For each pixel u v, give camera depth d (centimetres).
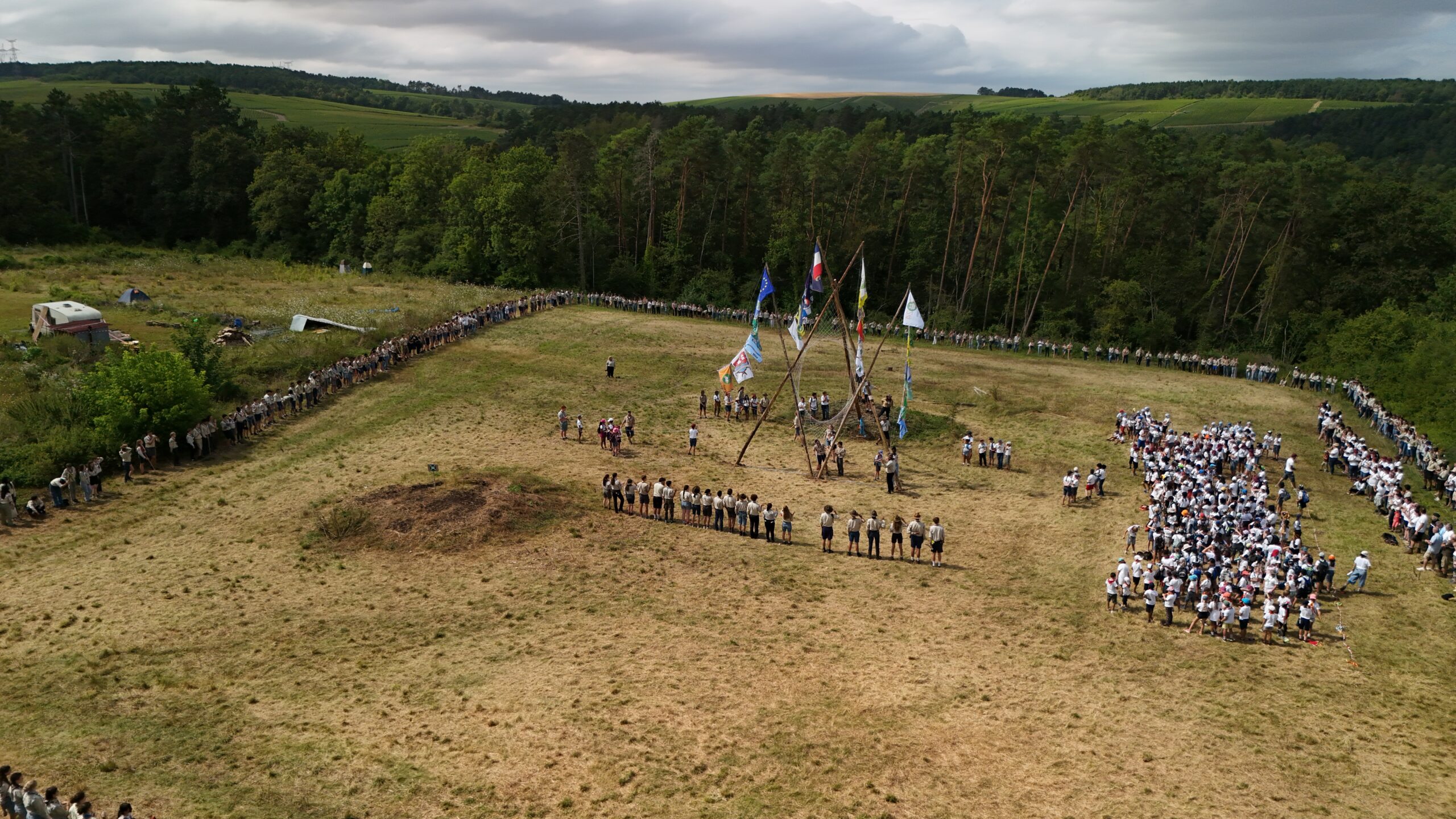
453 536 3391
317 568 3141
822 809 1997
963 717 2380
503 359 6278
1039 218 9450
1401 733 2370
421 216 10344
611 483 3731
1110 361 7381
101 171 11775
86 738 2164
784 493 4134
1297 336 8431
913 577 3306
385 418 4862
